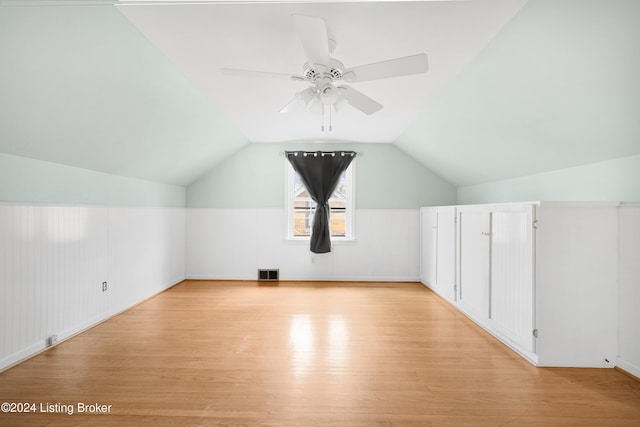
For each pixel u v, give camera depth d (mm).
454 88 2621
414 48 2070
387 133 4262
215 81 2596
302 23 1437
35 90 1794
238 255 4840
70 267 2635
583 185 2537
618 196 2211
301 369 2123
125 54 1961
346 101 2238
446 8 1669
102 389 1875
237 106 3199
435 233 4102
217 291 4156
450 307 3494
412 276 4832
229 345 2488
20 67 1629
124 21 1753
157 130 2955
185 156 3861
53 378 1988
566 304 2148
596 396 1831
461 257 3314
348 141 4754
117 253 3250
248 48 2090
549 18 1586
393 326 2916
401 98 2945
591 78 1754
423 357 2305
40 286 2346
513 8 1646
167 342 2539
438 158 4250
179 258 4664
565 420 1632
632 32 1418
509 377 2033
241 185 4840
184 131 3299
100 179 3023
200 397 1807
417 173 4863
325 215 4699
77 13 1551
